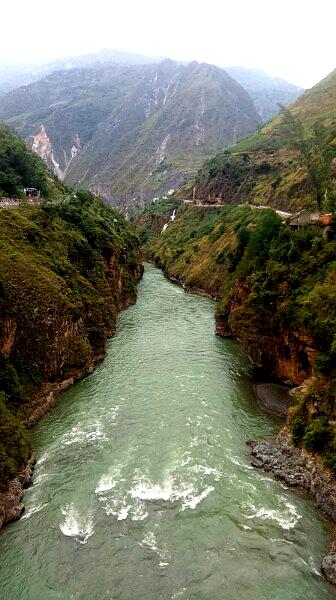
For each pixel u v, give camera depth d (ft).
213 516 89.56
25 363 132.98
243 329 165.89
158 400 136.26
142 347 182.60
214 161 493.36
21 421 118.01
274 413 128.88
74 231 214.07
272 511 90.94
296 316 132.36
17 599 73.92
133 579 76.84
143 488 97.30
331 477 92.94
